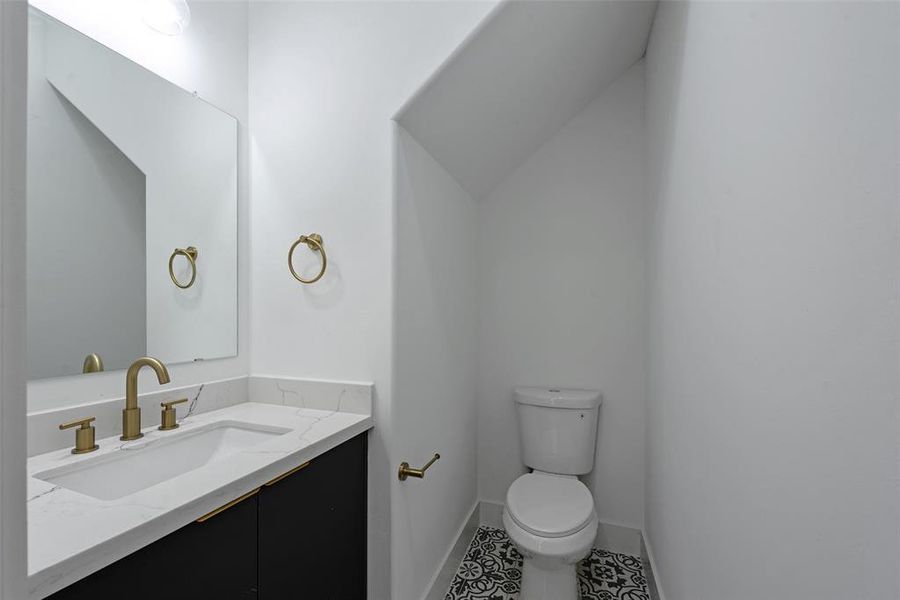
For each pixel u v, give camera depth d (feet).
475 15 4.04
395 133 4.35
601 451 6.70
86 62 3.43
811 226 1.83
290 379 4.65
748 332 2.47
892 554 1.36
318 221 4.63
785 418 2.05
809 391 1.84
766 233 2.24
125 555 2.04
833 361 1.68
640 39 5.92
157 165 3.97
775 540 2.15
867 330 1.49
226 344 4.66
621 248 6.63
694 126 3.52
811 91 1.82
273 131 4.86
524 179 7.13
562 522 4.70
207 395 4.35
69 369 3.26
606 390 6.69
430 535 5.28
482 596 5.55
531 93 5.50
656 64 5.29
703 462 3.30
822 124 1.74
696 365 3.48
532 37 4.54
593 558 6.42
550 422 6.33
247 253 4.95
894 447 1.36
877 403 1.44
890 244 1.37
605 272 6.72
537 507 5.04
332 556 3.81
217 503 2.54
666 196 4.66
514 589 5.68
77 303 3.34
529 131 6.38
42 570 1.72
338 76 4.57
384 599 4.31
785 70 2.05
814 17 1.80
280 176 4.82
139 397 3.69
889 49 1.37
